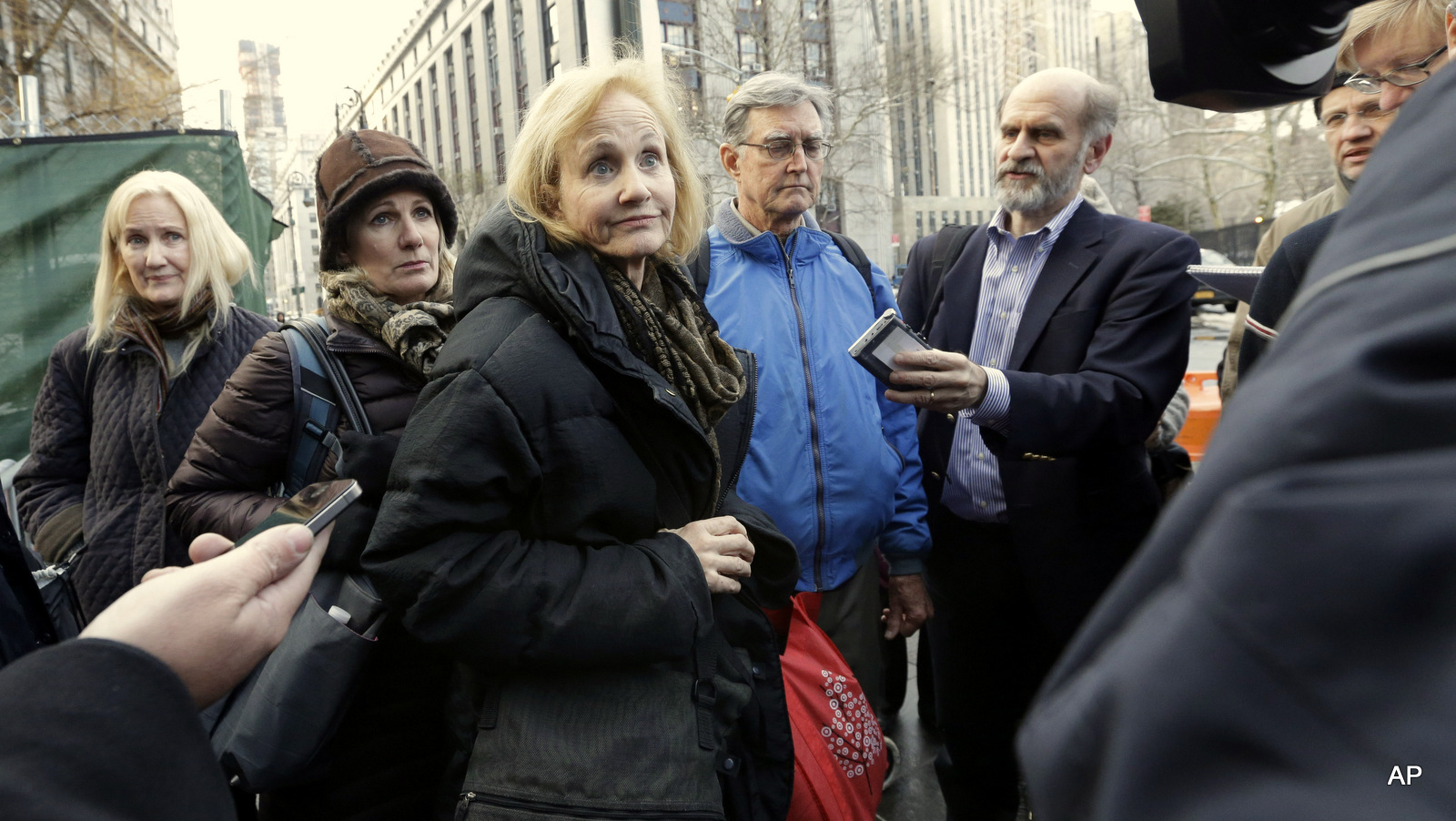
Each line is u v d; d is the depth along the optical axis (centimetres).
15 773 39
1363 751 23
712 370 145
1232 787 26
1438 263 28
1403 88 175
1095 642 34
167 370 210
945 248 240
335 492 91
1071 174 207
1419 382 27
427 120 5841
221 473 151
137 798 43
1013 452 186
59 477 218
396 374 156
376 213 160
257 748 122
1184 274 195
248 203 341
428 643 116
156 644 57
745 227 217
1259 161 2281
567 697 119
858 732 161
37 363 309
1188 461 237
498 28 4428
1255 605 27
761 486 195
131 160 318
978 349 221
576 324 122
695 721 123
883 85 2152
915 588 223
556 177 140
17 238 307
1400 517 25
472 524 116
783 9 2003
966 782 225
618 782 114
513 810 113
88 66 1232
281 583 67
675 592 120
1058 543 197
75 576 201
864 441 205
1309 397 29
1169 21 75
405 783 146
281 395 151
